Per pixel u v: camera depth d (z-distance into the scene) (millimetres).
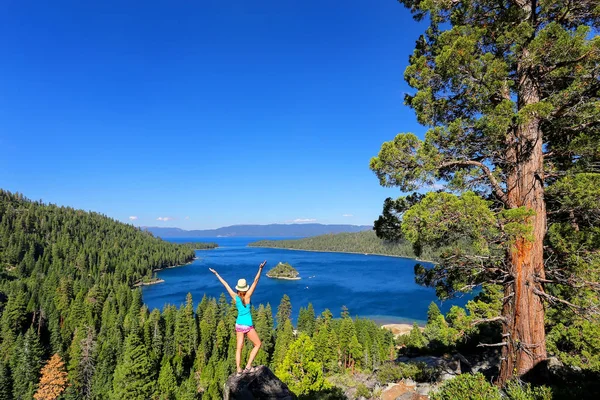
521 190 9797
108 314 74625
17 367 47469
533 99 9805
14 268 129125
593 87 8812
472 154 11086
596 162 9250
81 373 49469
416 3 11539
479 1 9977
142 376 34500
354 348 50625
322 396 19094
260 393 6773
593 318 9312
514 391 7844
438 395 8883
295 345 26578
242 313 7773
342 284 135000
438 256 11188
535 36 9023
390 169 10477
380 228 12688
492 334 21297
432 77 10195
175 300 117188
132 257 189125
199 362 59656
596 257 9664
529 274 9305
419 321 80750
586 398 7547
